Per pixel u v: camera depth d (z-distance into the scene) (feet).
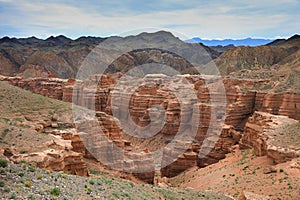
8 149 123.24
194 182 200.64
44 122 177.78
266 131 197.06
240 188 152.87
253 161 187.42
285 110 269.03
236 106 285.23
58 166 122.42
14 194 59.62
